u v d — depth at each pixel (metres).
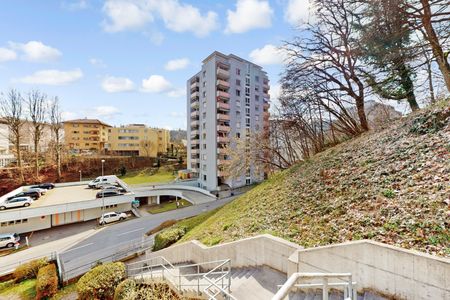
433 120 7.57
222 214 11.88
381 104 14.72
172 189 36.03
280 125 20.75
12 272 15.02
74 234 22.42
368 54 11.05
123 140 65.31
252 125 42.12
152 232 20.38
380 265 3.83
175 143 83.75
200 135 41.88
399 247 3.79
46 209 22.81
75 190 32.31
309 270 4.75
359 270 4.07
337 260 4.35
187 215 26.12
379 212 5.16
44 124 41.28
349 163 8.59
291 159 22.34
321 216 6.30
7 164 41.47
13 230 21.91
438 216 4.26
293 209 7.59
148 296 8.02
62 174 44.50
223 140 37.16
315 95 16.02
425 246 3.83
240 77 40.41
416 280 3.44
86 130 67.38
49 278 12.92
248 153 24.48
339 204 6.32
